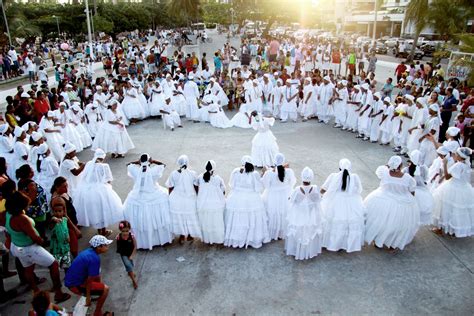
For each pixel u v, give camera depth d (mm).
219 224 6660
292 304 5422
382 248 6770
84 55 34562
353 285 5816
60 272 6141
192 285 5844
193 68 23281
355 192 6457
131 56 30234
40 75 22062
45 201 6531
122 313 5285
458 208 6852
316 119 15695
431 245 6887
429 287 5770
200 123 15211
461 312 5270
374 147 12109
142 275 6082
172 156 11352
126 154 11672
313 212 6164
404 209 6328
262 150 10320
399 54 36625
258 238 6707
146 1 76562
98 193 6844
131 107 14859
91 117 13172
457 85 15375
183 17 59750
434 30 28766
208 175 6578
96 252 4926
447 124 11617
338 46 31516
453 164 6969
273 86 15828
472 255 6586
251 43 34625
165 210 6637
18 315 5270
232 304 5438
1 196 5922
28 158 8438
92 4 53312
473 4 26672
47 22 48594
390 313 5250
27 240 5238
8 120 11203
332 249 6570
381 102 12305
